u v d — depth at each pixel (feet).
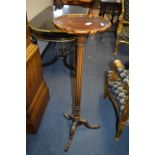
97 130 5.38
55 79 7.68
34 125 5.03
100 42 11.65
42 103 5.68
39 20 6.82
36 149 4.76
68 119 5.66
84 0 10.65
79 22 3.63
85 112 6.01
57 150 4.77
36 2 7.97
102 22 3.67
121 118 4.72
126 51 10.46
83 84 7.40
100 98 6.66
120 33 9.54
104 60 9.37
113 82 5.55
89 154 4.70
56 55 9.39
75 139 5.06
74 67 8.25
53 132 5.26
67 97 6.64
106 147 4.91
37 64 5.31
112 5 11.44
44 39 6.36
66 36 6.26
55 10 8.14
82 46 3.79
